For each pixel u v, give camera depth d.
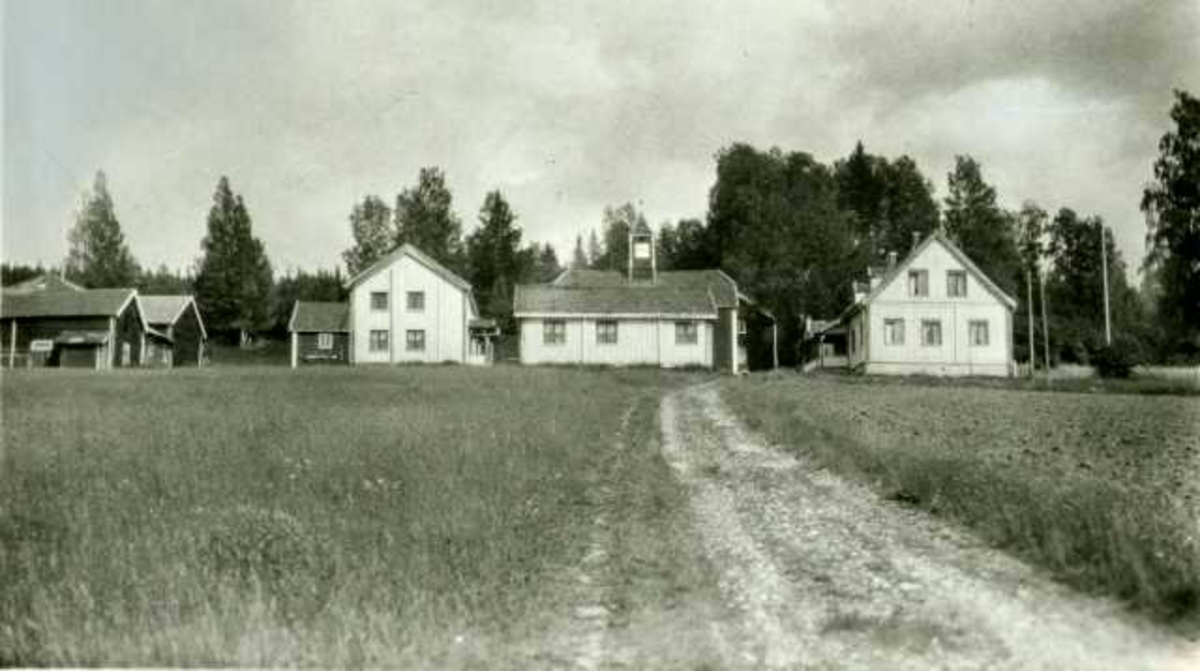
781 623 6.84
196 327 61.22
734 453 14.98
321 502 9.66
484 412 17.50
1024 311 44.91
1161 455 12.52
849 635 6.58
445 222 84.81
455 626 6.62
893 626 6.68
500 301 78.25
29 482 10.64
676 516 10.22
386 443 13.01
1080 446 13.62
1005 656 6.15
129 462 11.67
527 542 8.70
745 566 8.25
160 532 8.38
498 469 11.60
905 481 11.51
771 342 66.69
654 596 7.46
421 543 8.21
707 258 80.69
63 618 6.66
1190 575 7.02
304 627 6.54
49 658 6.20
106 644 6.30
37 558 7.89
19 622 6.57
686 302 45.19
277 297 85.69
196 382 26.98
